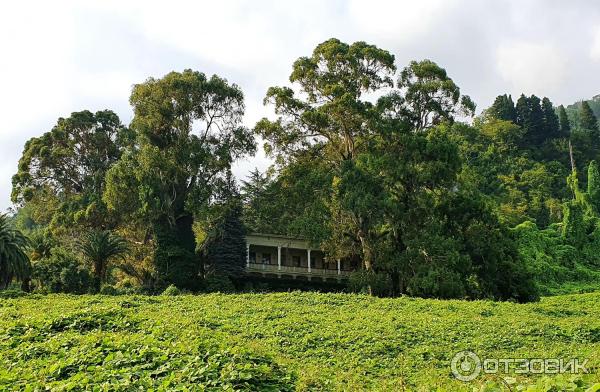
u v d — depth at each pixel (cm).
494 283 4531
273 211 5366
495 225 4756
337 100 4894
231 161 5434
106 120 6806
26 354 1475
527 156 11238
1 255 3984
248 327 2330
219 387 1195
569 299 4666
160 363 1343
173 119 5297
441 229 4525
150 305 2883
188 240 5322
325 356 1939
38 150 6475
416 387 1470
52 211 6644
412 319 2570
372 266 4684
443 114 5416
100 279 4584
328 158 5378
